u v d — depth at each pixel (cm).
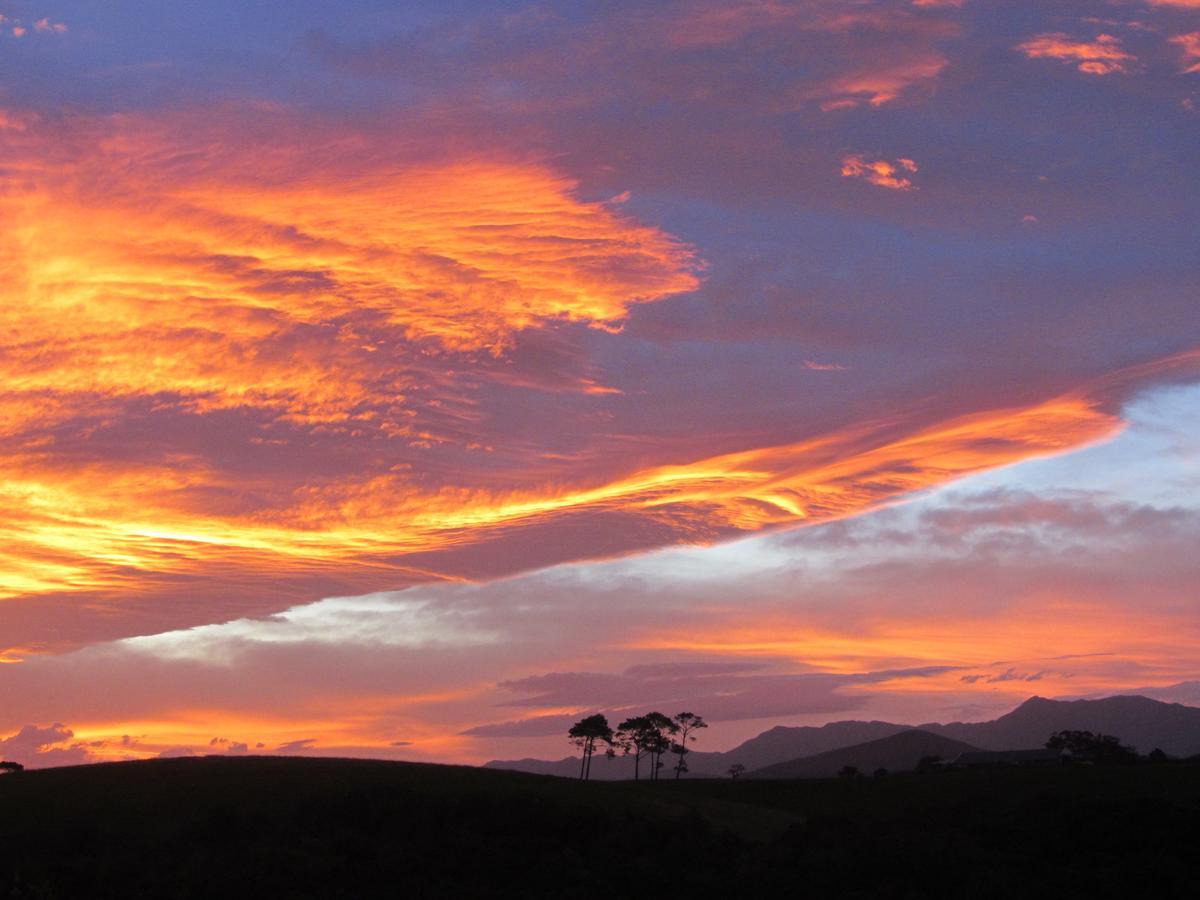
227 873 6444
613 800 8538
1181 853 7006
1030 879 6638
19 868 6425
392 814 7688
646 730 14962
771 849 7262
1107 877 6562
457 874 6831
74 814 7450
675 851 7275
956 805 8738
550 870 6862
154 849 6875
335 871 6625
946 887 6512
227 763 9031
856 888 6531
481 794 8150
